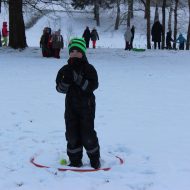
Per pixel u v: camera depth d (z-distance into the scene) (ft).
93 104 21.93
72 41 21.80
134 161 23.65
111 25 205.26
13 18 95.86
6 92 44.42
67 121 22.08
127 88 48.24
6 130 29.78
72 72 21.34
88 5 204.64
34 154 24.58
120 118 33.88
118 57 86.43
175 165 23.00
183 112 36.47
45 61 75.97
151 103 40.11
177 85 51.31
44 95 42.93
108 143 26.91
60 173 21.67
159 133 29.53
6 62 73.00
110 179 20.98
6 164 22.84
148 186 20.20
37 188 19.76
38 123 31.86
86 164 23.07
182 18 209.67
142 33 196.34
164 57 88.02
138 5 217.97
